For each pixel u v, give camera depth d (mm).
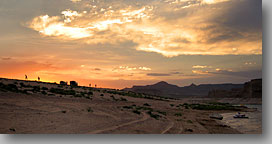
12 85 27859
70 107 20422
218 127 21281
